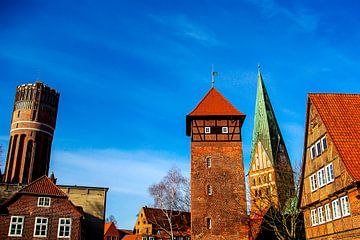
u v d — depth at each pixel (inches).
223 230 1829.5
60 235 1863.9
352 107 1300.4
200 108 2124.8
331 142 1189.7
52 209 1888.5
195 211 1866.4
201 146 2005.4
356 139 1173.7
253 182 3430.1
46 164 3412.9
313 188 1333.7
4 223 1797.5
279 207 1774.1
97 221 2354.8
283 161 3299.7
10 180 3191.4
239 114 2059.5
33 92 3462.1
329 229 1195.9
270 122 3501.5
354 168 1076.5
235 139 2022.6
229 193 1904.5
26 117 3383.4
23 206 1850.4
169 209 2514.8
